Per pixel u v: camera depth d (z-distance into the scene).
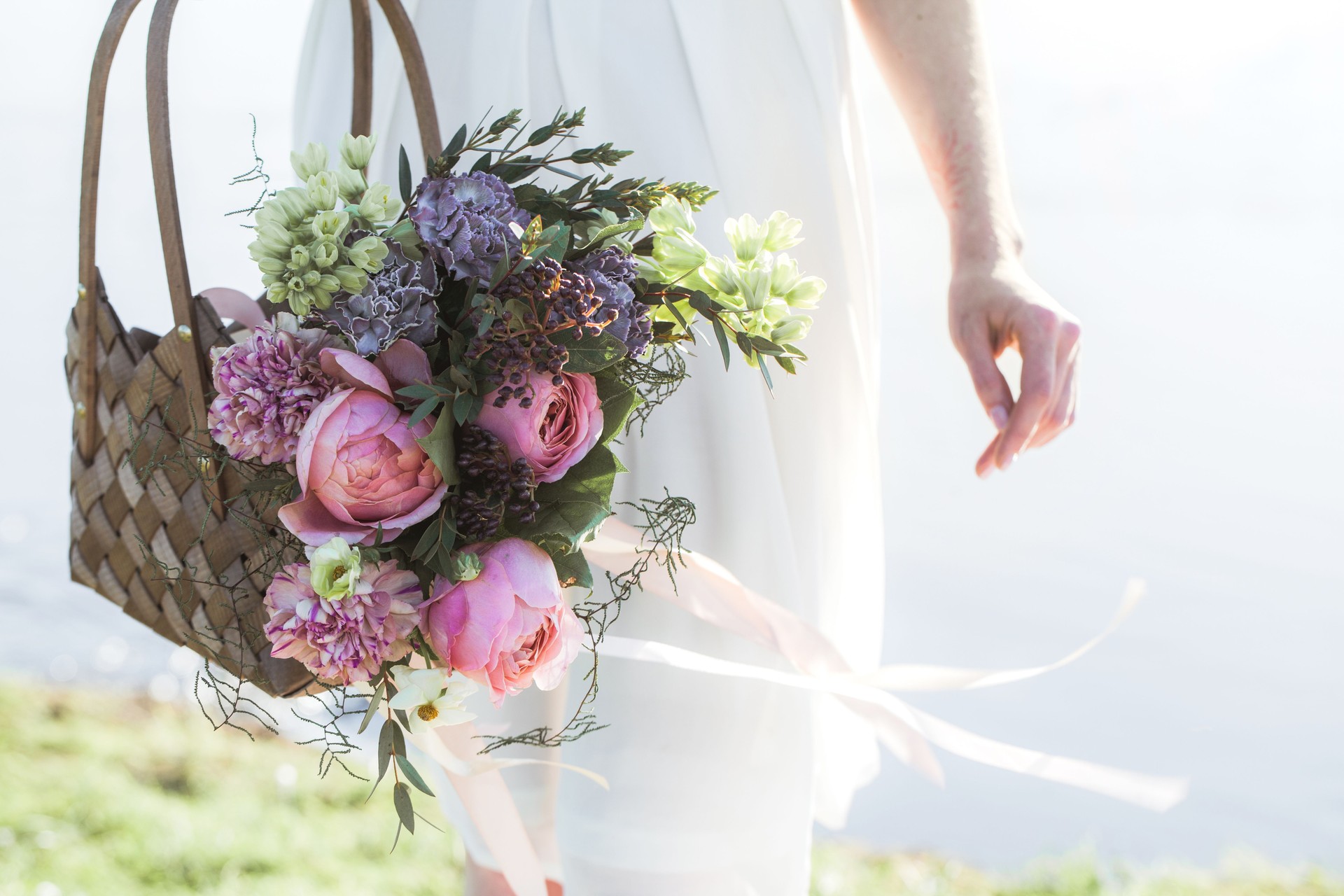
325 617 0.77
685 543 1.13
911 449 4.99
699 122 1.13
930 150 1.24
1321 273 7.68
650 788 1.13
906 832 2.44
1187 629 3.42
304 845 2.22
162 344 0.94
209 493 0.90
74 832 2.19
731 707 1.13
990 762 1.13
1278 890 2.17
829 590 1.24
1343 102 9.55
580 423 0.83
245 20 5.14
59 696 2.82
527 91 1.15
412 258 0.83
